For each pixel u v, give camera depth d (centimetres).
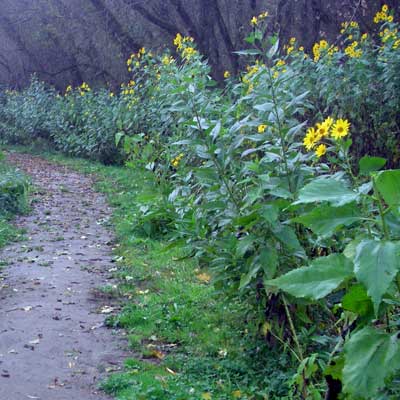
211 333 547
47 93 2250
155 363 500
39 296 650
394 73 819
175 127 802
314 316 458
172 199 511
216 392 447
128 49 2116
